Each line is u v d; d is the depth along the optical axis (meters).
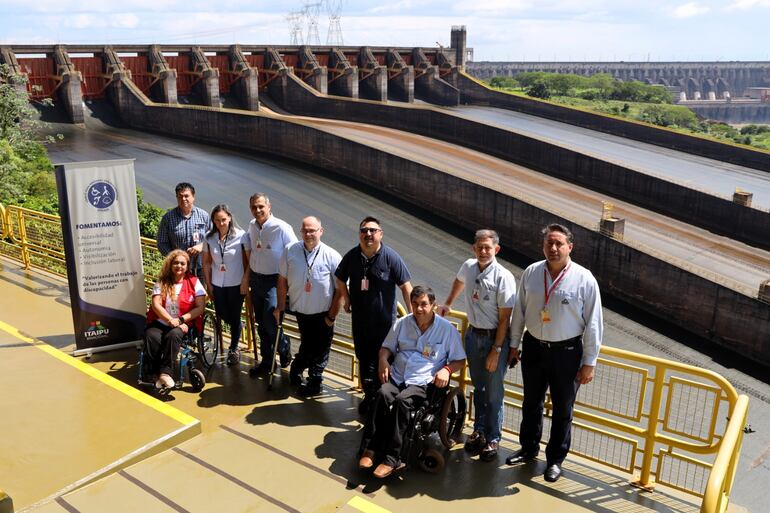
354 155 51.06
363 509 5.73
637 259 35.44
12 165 30.03
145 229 27.03
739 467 21.11
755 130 118.69
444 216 45.41
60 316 10.51
